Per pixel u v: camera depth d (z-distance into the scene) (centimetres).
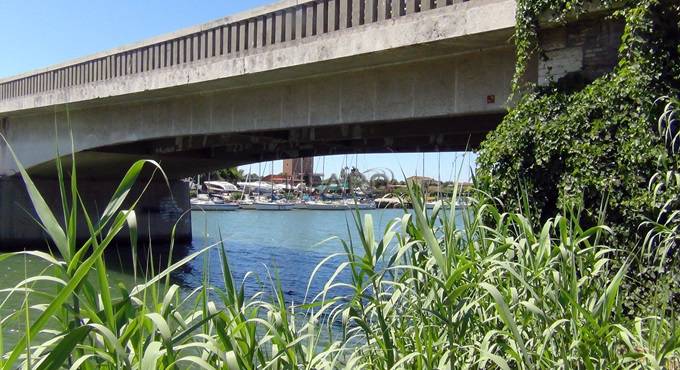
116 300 288
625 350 413
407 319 410
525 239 394
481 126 1312
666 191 670
